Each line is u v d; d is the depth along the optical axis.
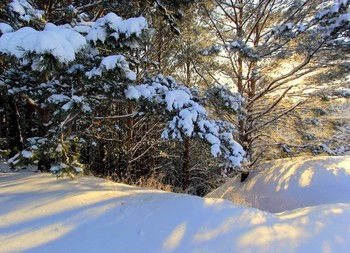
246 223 3.75
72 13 5.67
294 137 11.16
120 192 4.79
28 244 3.03
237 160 4.81
